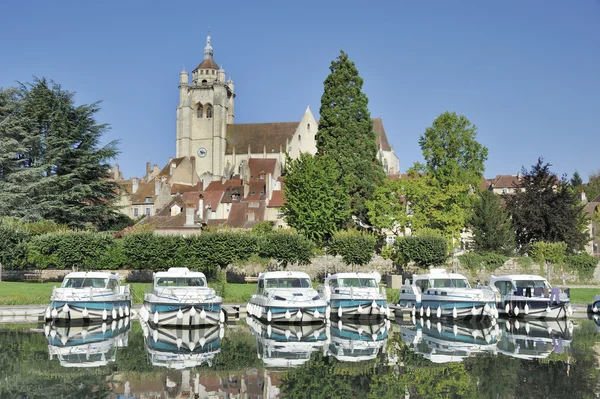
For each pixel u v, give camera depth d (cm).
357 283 3512
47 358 2058
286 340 2522
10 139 5334
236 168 13850
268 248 5006
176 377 1795
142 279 5050
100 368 1906
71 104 6066
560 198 5906
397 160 14238
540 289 3553
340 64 6259
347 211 5653
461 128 6150
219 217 9756
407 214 5934
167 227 6556
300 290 3195
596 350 2272
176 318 2820
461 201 5822
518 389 1650
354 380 1773
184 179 12794
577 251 6200
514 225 6053
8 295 3653
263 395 1608
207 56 14600
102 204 6059
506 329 2953
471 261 5519
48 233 4834
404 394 1614
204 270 4938
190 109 14075
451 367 1950
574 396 1573
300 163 5762
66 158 5828
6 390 1619
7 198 5134
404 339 2575
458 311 3228
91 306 2991
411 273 5475
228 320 3300
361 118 6259
